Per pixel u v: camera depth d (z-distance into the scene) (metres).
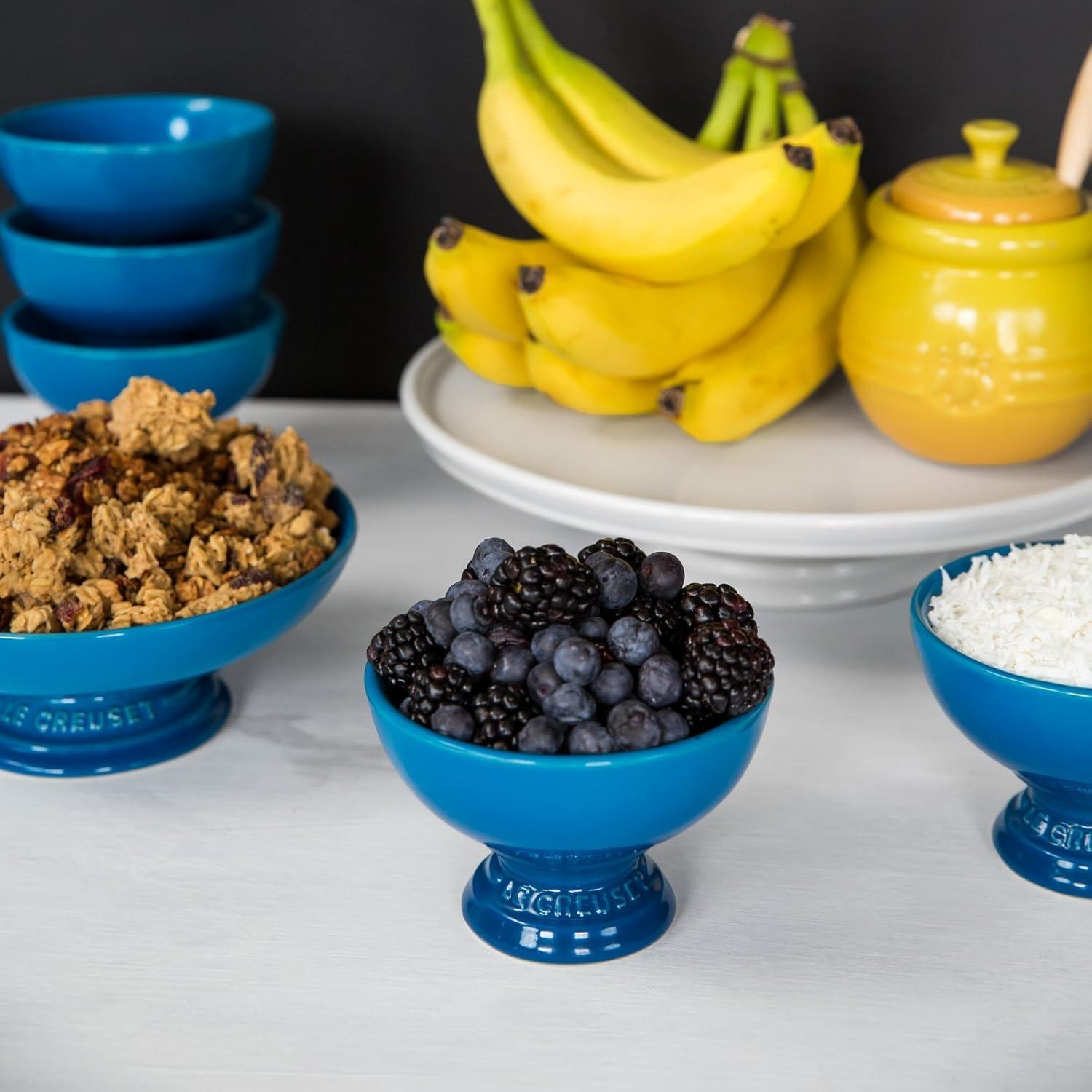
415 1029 0.66
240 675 0.94
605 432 1.09
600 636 0.66
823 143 0.95
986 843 0.79
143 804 0.82
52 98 1.30
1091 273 0.96
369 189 1.31
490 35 1.08
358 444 1.26
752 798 0.83
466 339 1.11
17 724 0.86
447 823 0.70
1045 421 0.96
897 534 0.91
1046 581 0.75
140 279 1.06
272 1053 0.65
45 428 0.89
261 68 1.28
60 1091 0.63
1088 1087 0.63
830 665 0.95
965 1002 0.68
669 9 1.23
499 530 1.11
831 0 1.22
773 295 1.07
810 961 0.71
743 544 0.92
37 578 0.80
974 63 1.23
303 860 0.78
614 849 0.67
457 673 0.66
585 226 1.01
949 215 0.95
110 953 0.71
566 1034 0.66
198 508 0.87
